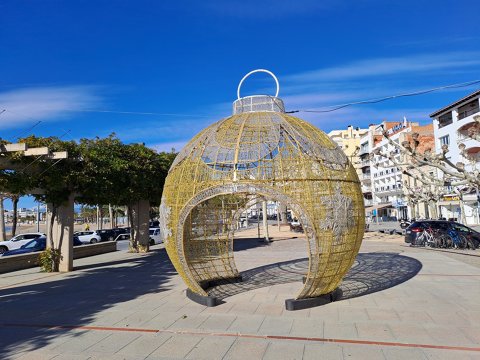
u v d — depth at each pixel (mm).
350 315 7328
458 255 16094
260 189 7508
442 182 16062
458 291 9195
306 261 14680
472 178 12078
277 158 7715
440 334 6176
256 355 5539
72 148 14297
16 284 12516
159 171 19844
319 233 7418
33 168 13117
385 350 5574
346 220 7633
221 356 5543
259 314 7574
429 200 28547
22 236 28000
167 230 8656
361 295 8906
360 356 5387
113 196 16781
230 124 8719
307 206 7402
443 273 11664
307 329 6586
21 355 5852
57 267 15141
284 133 8156
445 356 5301
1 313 8445
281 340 6105
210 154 8305
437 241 19609
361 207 8180
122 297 9664
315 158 7691
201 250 10891
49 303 9328
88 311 8336
